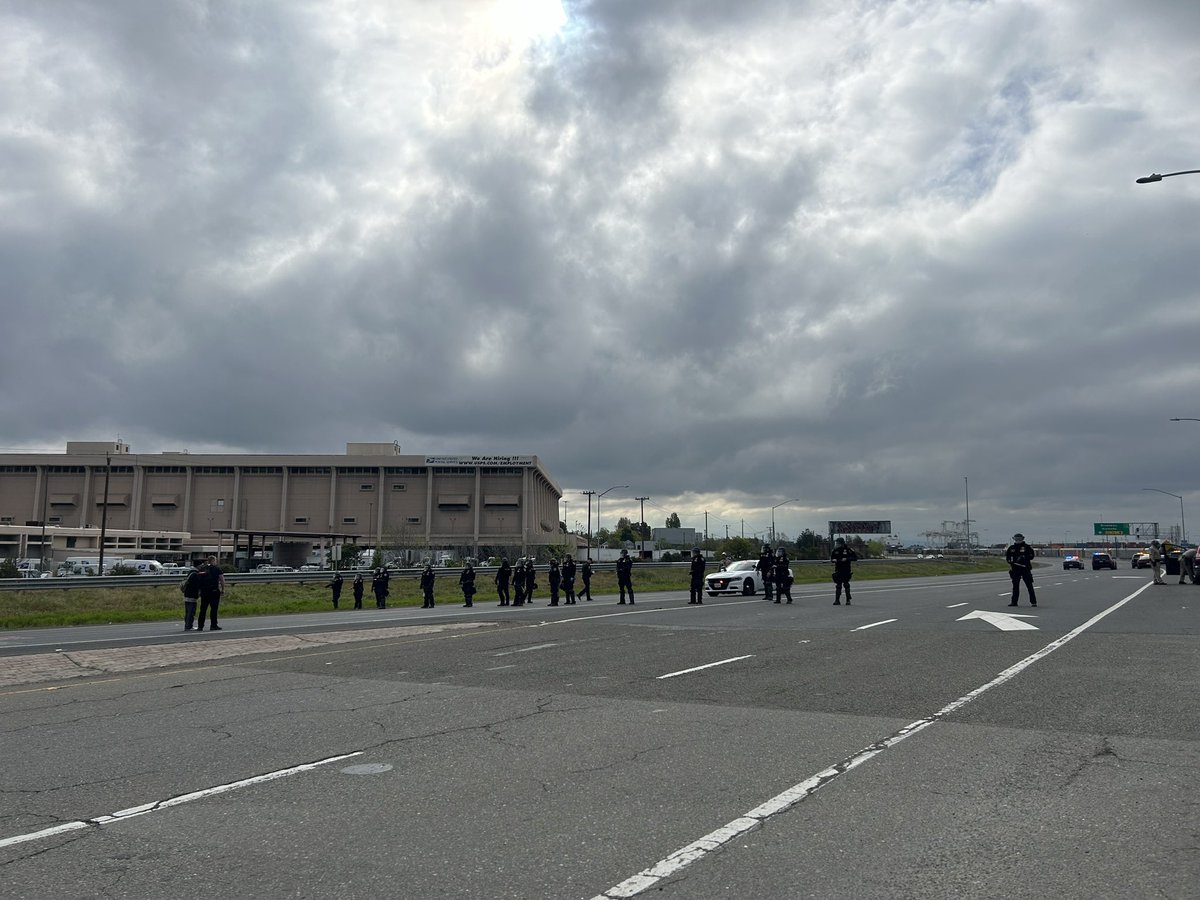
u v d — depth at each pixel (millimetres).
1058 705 9852
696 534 166250
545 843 5500
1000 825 5750
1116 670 12352
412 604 38812
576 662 14305
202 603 23312
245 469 120812
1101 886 4730
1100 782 6738
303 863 5199
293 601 42188
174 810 6309
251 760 7805
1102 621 20000
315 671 13656
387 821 5984
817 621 21609
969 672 12469
